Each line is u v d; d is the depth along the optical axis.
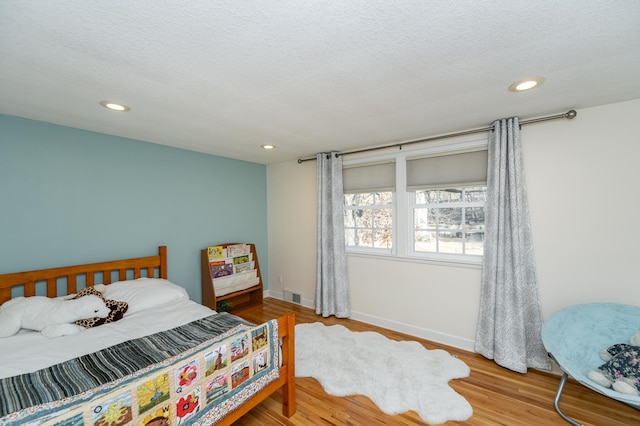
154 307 2.43
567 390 2.06
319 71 1.52
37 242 2.35
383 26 1.14
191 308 2.44
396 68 1.50
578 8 1.04
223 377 1.45
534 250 2.34
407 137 2.92
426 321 2.94
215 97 1.86
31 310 1.97
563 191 2.23
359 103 1.98
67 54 1.33
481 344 2.55
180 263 3.36
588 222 2.15
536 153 2.33
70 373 1.43
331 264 3.62
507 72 1.56
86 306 2.04
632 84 1.73
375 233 3.48
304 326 3.27
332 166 3.55
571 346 1.91
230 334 1.79
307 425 1.77
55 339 1.83
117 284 2.60
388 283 3.22
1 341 1.79
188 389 1.29
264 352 1.70
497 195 2.40
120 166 2.84
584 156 2.15
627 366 1.65
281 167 4.30
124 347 1.72
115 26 1.12
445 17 1.09
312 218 3.95
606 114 2.07
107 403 1.04
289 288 4.25
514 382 2.16
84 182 2.60
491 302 2.44
